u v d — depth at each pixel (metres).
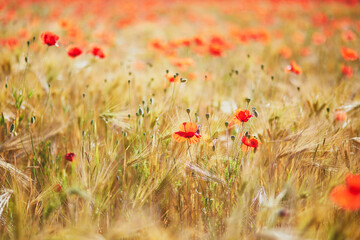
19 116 2.58
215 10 11.16
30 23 4.87
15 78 2.78
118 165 2.39
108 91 2.88
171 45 4.03
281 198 2.25
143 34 7.02
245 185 2.30
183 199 2.39
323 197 2.25
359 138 2.47
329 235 2.18
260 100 2.90
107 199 2.32
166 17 9.54
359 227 2.20
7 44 3.28
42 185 2.42
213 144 2.41
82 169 2.34
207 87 3.23
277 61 4.88
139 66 3.54
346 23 6.72
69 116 2.71
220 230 2.29
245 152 2.44
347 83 3.02
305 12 10.09
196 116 2.48
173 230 2.29
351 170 2.39
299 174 2.39
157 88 2.92
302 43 6.36
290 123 2.62
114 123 2.58
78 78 3.00
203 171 2.38
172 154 2.41
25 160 2.53
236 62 4.36
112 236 2.18
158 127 2.49
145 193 2.36
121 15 8.51
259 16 9.10
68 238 2.17
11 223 2.29
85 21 7.00
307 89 2.95
